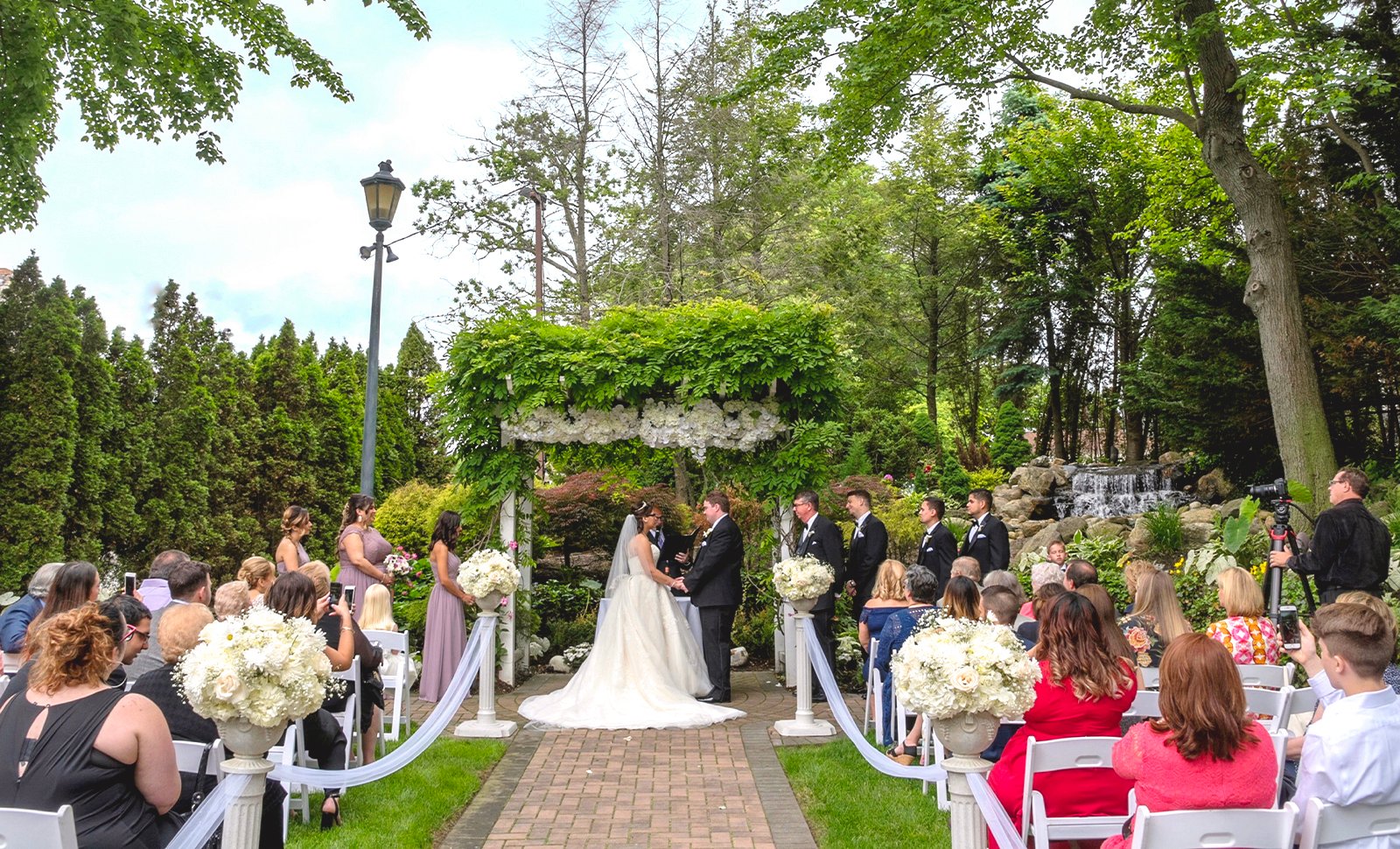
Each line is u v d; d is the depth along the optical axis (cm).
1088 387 3067
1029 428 3400
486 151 2150
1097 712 426
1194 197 1950
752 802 609
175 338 2059
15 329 1512
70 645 328
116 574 1617
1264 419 1602
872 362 2972
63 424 1487
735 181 2194
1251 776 317
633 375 987
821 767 678
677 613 927
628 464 1187
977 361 3241
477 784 650
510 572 802
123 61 1317
